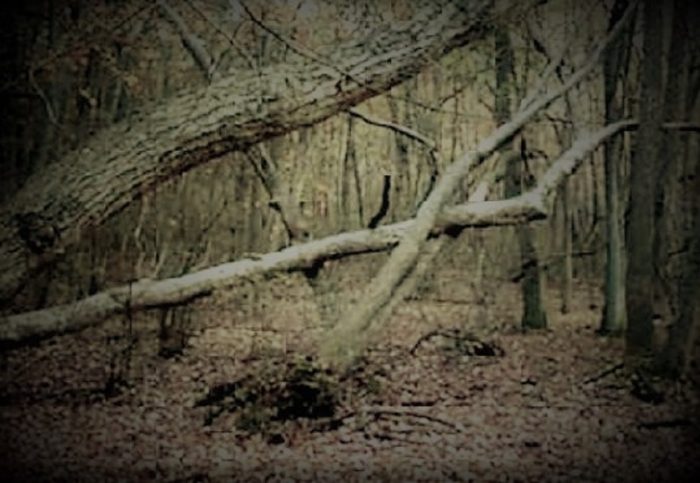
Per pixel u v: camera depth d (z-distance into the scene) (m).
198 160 3.24
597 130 6.00
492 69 6.46
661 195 5.69
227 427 4.24
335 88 3.41
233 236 6.19
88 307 3.73
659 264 5.66
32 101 6.07
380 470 3.71
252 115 3.24
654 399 4.68
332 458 3.83
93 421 4.23
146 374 4.92
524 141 6.58
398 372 4.91
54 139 6.04
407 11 4.24
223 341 5.27
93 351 5.31
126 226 5.90
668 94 5.71
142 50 6.02
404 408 4.45
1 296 2.86
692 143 5.62
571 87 5.76
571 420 4.33
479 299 6.02
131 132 3.10
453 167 5.14
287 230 5.93
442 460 3.80
